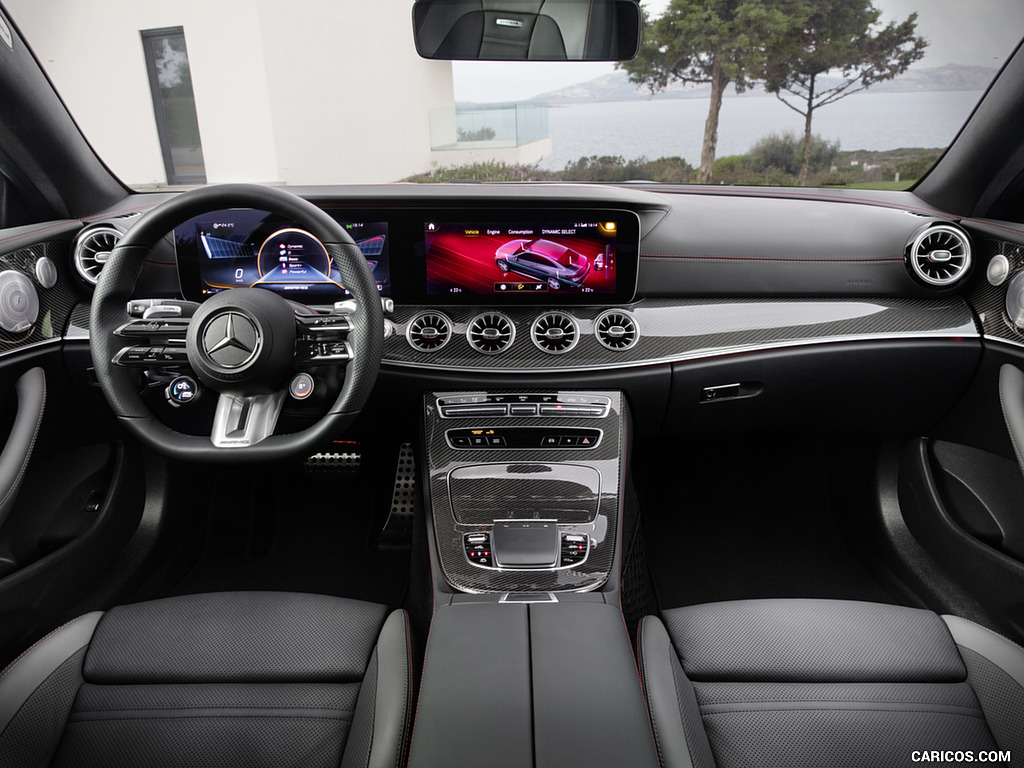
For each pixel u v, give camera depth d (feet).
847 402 5.96
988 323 5.50
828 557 6.89
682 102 27.12
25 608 4.97
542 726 3.08
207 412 4.62
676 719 3.29
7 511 4.78
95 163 5.94
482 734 3.04
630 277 5.63
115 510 5.95
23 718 3.35
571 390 5.59
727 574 6.69
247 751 3.29
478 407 5.49
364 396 4.07
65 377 5.46
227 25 23.06
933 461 6.16
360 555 7.00
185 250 5.51
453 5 5.45
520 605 4.17
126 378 4.08
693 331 5.66
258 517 7.28
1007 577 5.08
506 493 5.28
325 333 3.98
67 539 5.46
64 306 5.45
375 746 3.18
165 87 23.76
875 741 3.26
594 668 3.49
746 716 3.43
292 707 3.54
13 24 4.90
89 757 3.25
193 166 24.70
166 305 4.05
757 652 3.82
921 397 5.83
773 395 5.87
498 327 5.62
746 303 5.80
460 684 3.37
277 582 6.66
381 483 7.50
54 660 3.71
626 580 5.42
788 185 6.56
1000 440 5.41
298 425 4.61
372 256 5.58
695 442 7.72
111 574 5.93
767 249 5.72
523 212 5.50
